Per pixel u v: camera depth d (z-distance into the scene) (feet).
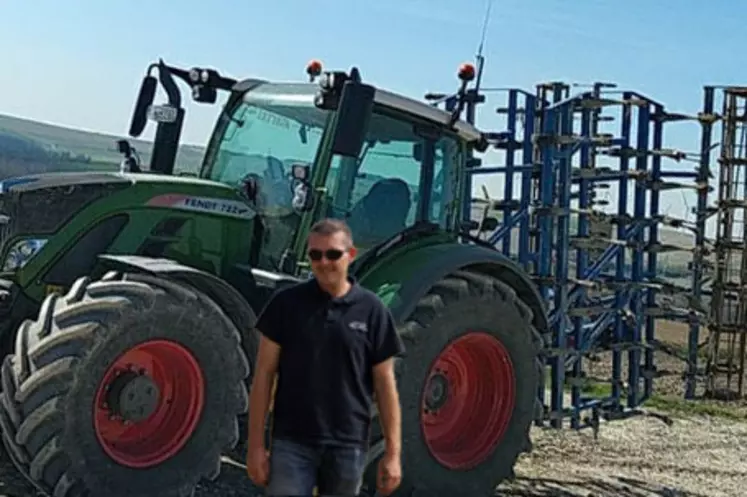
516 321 19.20
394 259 18.31
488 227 22.84
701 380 35.50
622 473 22.57
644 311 25.55
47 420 14.28
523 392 19.51
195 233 17.56
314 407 11.23
